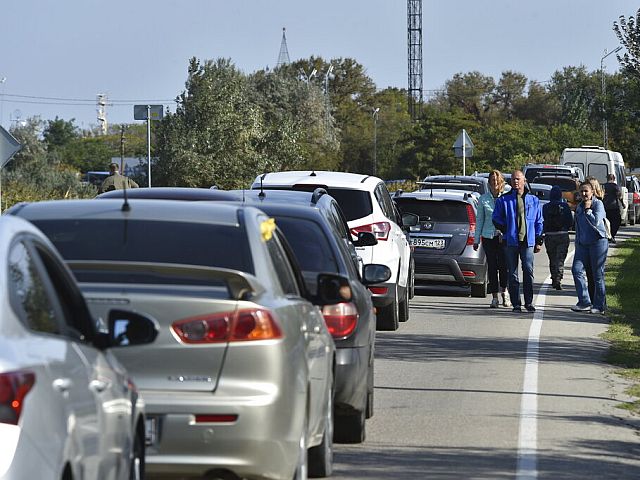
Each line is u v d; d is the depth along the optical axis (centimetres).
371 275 3359
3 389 1263
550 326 5569
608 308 6356
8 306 1377
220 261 2161
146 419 1908
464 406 3506
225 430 1911
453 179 9475
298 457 2070
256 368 1933
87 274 1988
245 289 1984
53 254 1623
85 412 1496
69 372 1456
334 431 2936
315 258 2952
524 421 3294
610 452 2922
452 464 2747
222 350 1925
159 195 3316
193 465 1917
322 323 2408
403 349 4725
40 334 1452
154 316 1922
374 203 5181
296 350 2045
